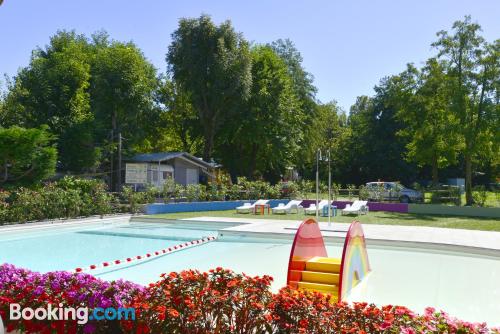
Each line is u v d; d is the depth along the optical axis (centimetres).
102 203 2091
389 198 2831
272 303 421
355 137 5334
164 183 2553
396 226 1728
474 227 1719
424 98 2938
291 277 743
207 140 3722
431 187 2767
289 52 4831
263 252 1303
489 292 845
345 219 2031
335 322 398
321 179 5419
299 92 4628
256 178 4253
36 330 469
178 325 412
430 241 1298
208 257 1227
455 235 1451
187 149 4544
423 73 2928
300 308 411
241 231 1567
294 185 3006
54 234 1700
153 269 1080
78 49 3509
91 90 3550
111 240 1564
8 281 520
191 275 454
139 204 2272
